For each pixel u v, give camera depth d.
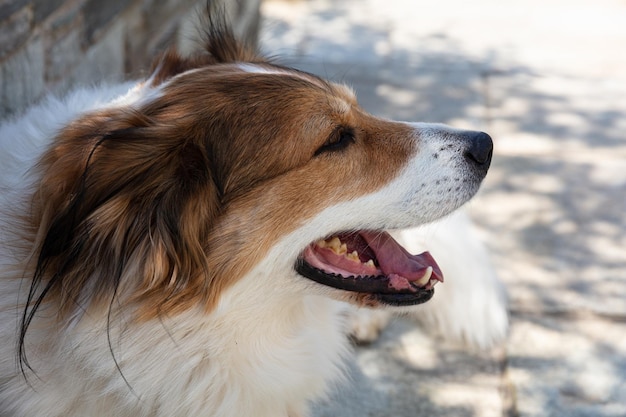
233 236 0.92
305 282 0.96
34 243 0.90
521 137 1.58
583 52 2.01
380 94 1.73
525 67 1.91
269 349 0.98
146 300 0.91
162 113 0.93
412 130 0.98
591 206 1.41
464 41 2.05
